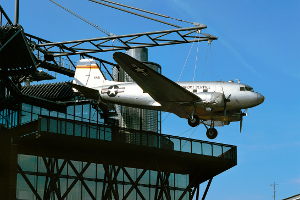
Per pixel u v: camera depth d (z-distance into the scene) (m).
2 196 43.41
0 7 41.69
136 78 49.41
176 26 52.12
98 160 49.25
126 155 49.72
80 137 45.62
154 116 58.50
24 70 47.22
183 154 50.72
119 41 54.09
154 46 54.16
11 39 41.84
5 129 44.75
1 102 48.72
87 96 54.28
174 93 49.84
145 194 51.50
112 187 49.50
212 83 50.75
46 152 46.38
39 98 51.81
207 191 54.22
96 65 57.59
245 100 49.50
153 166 52.09
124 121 56.41
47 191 45.97
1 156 43.91
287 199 43.78
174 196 53.28
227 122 52.00
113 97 53.62
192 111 50.41
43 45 56.75
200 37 51.91
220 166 53.34
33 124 46.53
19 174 44.88
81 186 47.91
